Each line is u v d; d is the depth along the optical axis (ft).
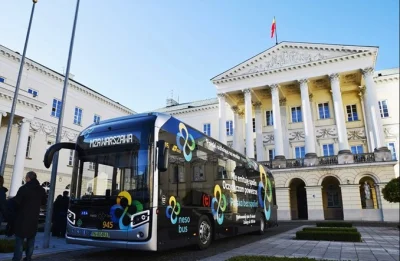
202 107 151.74
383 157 96.22
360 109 120.37
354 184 97.76
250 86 121.90
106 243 25.35
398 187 64.44
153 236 24.38
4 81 97.40
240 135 134.62
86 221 26.78
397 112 118.32
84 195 27.63
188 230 29.50
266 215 54.24
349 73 111.34
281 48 120.67
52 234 45.32
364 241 42.63
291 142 124.77
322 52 114.01
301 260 22.54
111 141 27.96
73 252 31.78
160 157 25.30
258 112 132.98
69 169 118.73
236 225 40.81
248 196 46.80
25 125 90.27
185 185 30.04
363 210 95.40
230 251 32.55
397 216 90.68
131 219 24.84
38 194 24.12
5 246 28.14
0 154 91.30
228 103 135.85
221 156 39.55
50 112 113.29
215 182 36.58
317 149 120.26
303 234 44.75
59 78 117.08
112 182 26.68
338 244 39.11
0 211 24.29
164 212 26.03
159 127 27.32
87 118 131.03
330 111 122.83
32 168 103.65
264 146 130.00
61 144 29.58
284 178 106.73
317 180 102.42
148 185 25.29
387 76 120.67
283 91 127.03
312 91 127.03
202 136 35.42
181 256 28.89
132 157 26.53
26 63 104.27
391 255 30.53
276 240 43.78
